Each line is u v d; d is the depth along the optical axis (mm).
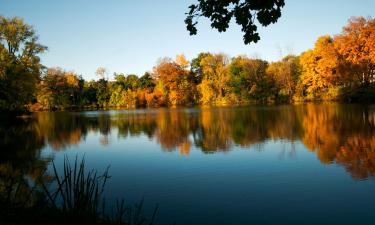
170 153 17344
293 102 68375
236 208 9211
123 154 17625
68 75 98938
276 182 11500
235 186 11203
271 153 16266
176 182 11859
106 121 39938
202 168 13828
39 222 5629
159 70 88312
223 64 82688
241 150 17344
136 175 13008
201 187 11188
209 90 81938
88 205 5953
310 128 24391
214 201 9797
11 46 43375
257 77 76625
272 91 76062
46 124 36938
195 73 94438
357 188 10516
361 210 8820
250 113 42688
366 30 52375
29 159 16578
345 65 54219
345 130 22219
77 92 99062
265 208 9172
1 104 40438
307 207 9164
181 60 89000
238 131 24875
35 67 43344
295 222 8234
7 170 13961
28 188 10086
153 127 30859
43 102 80938
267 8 6465
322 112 37188
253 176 12336
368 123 24938
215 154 16578
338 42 57156
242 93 76875
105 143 21828
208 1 6844
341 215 8555
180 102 87938
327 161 14094
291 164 13922
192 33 7148
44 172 13539
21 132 28750
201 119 37000
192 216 8672
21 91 41812
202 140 21297
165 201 9836
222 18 6848
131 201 9828
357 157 14516
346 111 36188
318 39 65312
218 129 26672
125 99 91625
